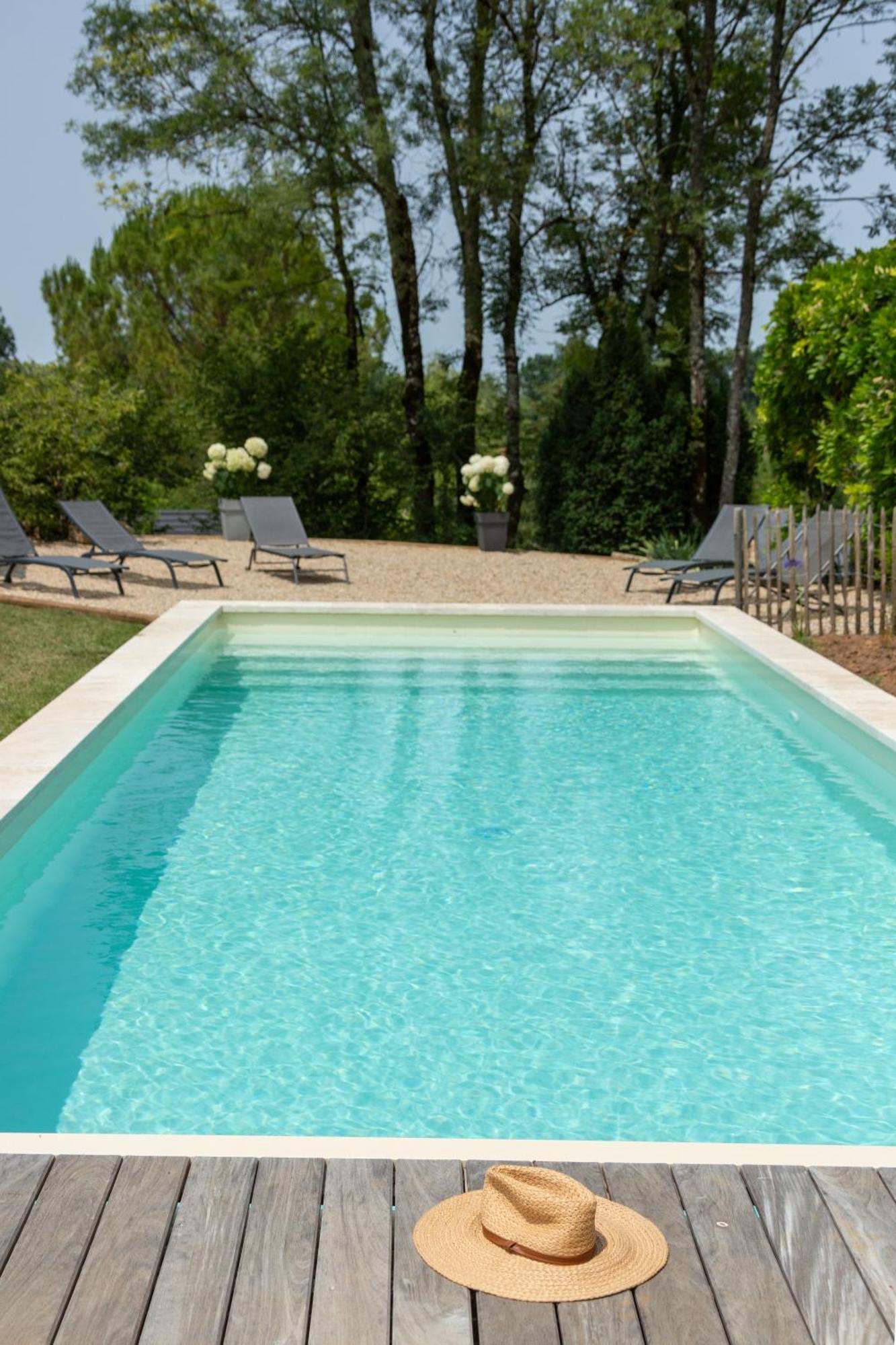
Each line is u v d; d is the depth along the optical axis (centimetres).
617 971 493
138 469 2577
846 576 1144
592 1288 241
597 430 2486
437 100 2447
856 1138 375
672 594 1404
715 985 482
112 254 3309
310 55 2375
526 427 3562
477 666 1111
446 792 732
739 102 2595
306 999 466
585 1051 428
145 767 777
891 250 1384
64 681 916
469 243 2573
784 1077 412
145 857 618
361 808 698
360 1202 269
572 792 736
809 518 1407
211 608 1262
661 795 730
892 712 804
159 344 3347
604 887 584
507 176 2425
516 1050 429
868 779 764
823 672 945
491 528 1939
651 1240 256
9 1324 227
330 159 2445
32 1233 253
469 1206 268
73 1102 390
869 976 491
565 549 2558
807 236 2519
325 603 1295
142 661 936
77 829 661
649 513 2461
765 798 725
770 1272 247
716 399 2689
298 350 2748
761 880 595
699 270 2462
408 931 531
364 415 2712
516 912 553
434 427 2773
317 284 3150
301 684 1034
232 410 2734
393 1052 425
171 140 2384
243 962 498
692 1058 424
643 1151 292
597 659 1150
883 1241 256
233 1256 249
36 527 1892
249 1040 433
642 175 2531
